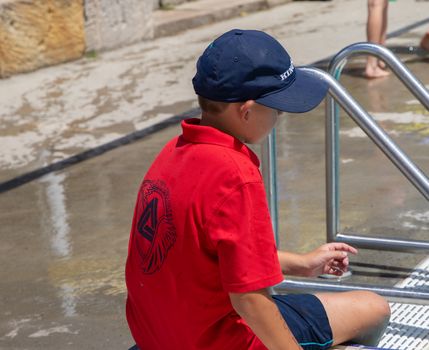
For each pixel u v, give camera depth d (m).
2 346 4.62
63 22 11.53
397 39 12.07
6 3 10.73
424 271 4.98
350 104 4.40
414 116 8.47
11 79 10.85
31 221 6.41
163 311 2.95
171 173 2.87
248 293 2.72
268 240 2.76
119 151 8.01
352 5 15.23
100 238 6.00
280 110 2.80
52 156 7.98
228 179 2.73
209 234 2.74
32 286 5.31
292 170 7.17
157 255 2.89
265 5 15.29
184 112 9.19
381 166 7.11
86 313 4.93
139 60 11.73
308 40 12.52
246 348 2.92
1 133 8.74
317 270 3.62
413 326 4.24
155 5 14.34
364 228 5.79
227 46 2.80
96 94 10.07
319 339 3.25
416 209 6.11
